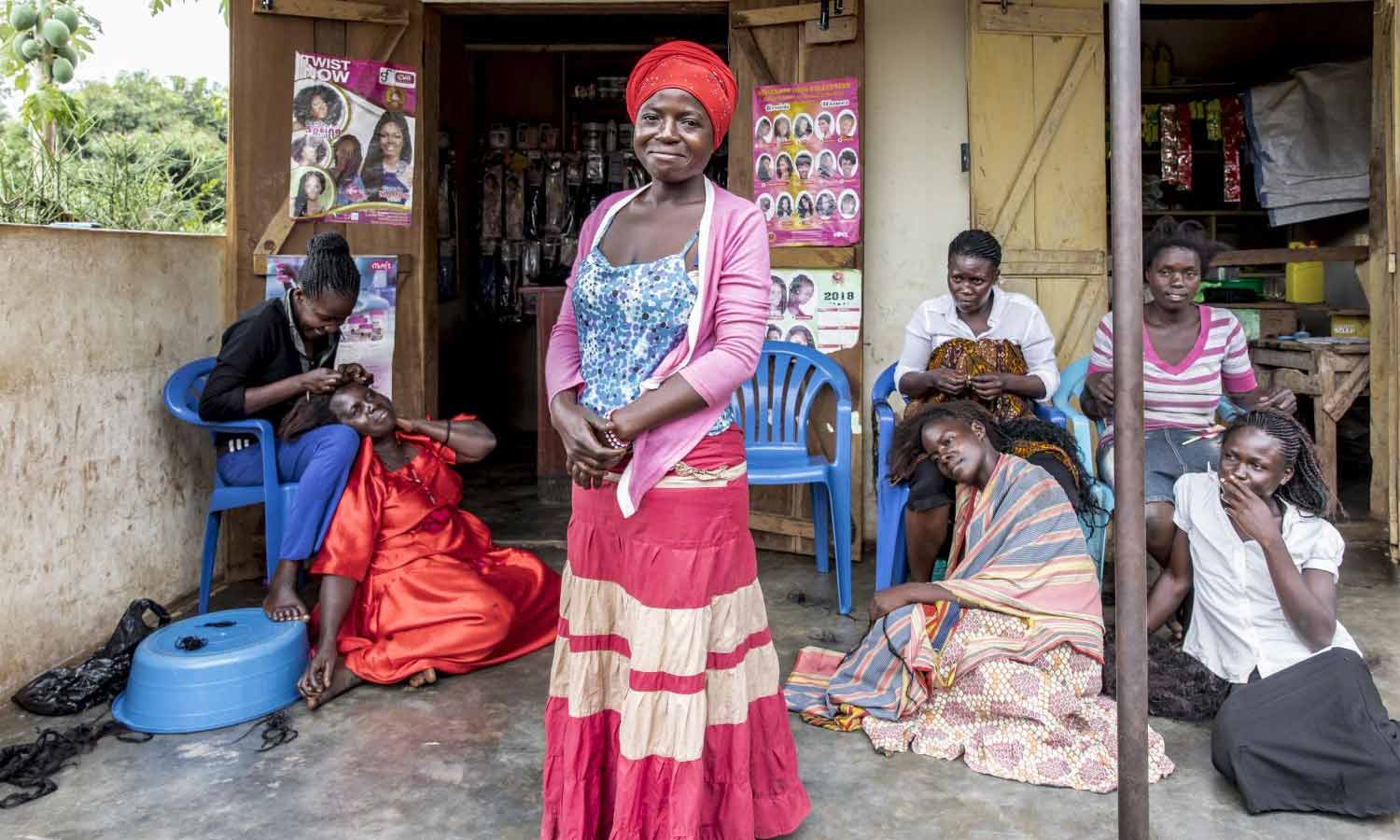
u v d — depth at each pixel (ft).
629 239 6.77
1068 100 14.17
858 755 8.61
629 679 6.52
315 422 11.23
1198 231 11.07
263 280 13.70
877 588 11.43
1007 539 9.20
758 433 13.93
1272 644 8.64
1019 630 8.82
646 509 6.41
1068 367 13.07
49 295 10.18
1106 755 8.21
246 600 12.79
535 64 25.26
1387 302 15.26
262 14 13.44
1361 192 19.70
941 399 11.62
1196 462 10.79
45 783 8.04
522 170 24.58
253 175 13.57
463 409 24.31
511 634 11.09
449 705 9.66
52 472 10.22
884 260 14.97
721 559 6.53
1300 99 20.24
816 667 10.28
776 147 14.61
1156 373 11.41
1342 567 13.64
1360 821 7.47
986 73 14.11
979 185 14.23
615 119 25.11
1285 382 17.01
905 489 11.03
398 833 7.43
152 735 9.02
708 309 6.50
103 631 11.07
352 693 9.91
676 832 6.40
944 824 7.50
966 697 8.70
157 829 7.49
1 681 9.50
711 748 6.72
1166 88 22.00
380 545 10.39
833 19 14.10
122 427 11.46
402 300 14.25
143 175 14.90
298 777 8.26
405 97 14.17
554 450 18.06
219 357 11.33
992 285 12.00
